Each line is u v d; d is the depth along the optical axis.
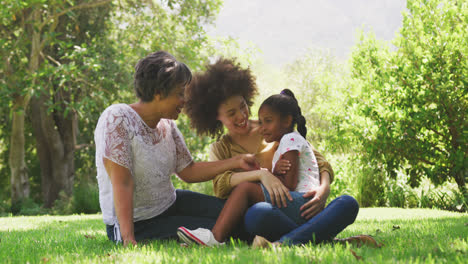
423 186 10.53
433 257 2.17
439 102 8.89
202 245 2.70
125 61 16.36
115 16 17.94
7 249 2.94
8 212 15.81
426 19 9.95
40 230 5.09
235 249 2.42
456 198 9.16
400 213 7.59
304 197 2.92
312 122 17.77
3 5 11.59
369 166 10.80
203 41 16.20
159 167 3.15
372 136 9.28
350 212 2.71
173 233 3.23
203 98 3.57
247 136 3.58
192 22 16.28
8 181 26.36
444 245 2.54
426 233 3.41
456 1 10.05
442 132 9.41
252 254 2.20
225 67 3.58
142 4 17.11
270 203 2.89
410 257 2.09
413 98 9.23
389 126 9.22
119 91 17.78
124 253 2.43
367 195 10.56
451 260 2.05
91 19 16.89
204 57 16.67
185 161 3.40
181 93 3.09
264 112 3.25
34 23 13.80
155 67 2.99
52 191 17.80
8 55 13.62
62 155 17.80
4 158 25.55
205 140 15.38
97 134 3.04
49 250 2.90
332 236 2.71
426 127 9.12
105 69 15.69
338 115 10.95
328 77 14.41
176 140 3.36
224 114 3.52
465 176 9.39
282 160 3.03
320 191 2.95
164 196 3.28
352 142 10.48
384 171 10.62
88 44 16.84
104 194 3.14
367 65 10.80
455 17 9.74
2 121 21.62
